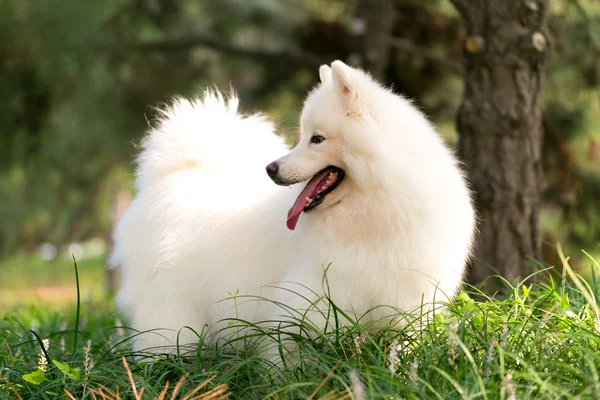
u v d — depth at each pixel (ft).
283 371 19.06
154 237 23.26
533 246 30.96
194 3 56.85
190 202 23.09
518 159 30.60
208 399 18.34
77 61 47.42
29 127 48.98
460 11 31.17
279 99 61.36
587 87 46.09
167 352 22.76
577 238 44.62
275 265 21.86
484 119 30.58
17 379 21.25
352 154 19.17
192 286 22.74
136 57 52.60
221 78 60.70
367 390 17.28
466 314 19.24
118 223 24.76
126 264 23.82
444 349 18.40
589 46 43.68
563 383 17.12
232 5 57.52
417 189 18.99
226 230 22.36
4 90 46.70
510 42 30.12
